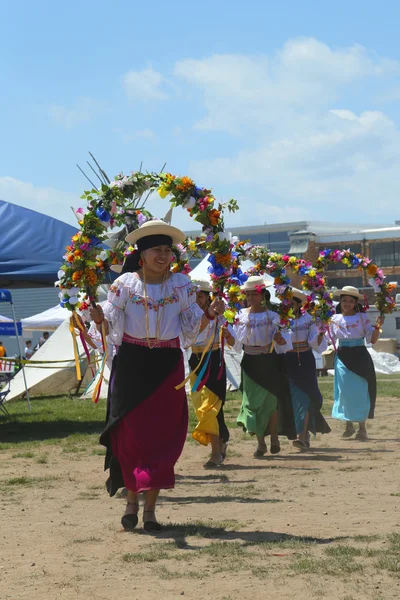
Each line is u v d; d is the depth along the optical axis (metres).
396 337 57.47
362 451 13.64
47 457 13.88
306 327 14.52
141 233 8.01
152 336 8.02
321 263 15.54
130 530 7.94
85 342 9.17
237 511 8.78
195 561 6.71
